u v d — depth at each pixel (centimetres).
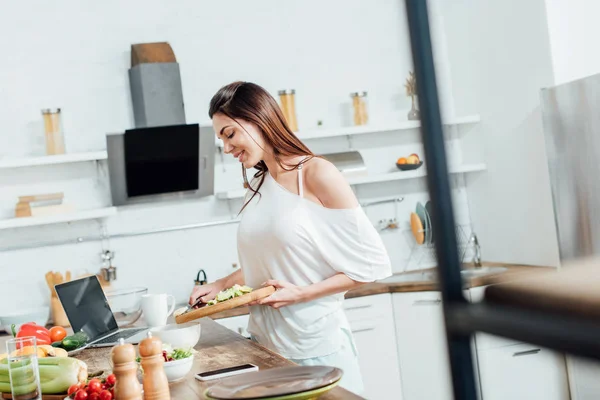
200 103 445
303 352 234
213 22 448
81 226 425
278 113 241
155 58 408
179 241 441
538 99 410
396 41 486
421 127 26
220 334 253
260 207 242
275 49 461
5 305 412
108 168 411
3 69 412
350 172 448
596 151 352
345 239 234
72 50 423
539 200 419
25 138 415
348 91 475
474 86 466
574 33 396
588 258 24
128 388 158
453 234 26
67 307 256
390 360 409
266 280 249
